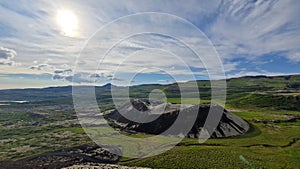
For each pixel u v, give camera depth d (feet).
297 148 193.88
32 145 228.84
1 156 192.54
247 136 234.38
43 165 165.99
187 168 145.38
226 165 150.41
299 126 284.41
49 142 236.43
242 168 146.20
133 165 151.23
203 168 145.38
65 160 172.96
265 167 147.84
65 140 239.71
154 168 146.72
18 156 192.24
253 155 170.40
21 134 292.81
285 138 227.81
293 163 155.22
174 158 159.43
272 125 287.28
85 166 142.82
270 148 194.39
